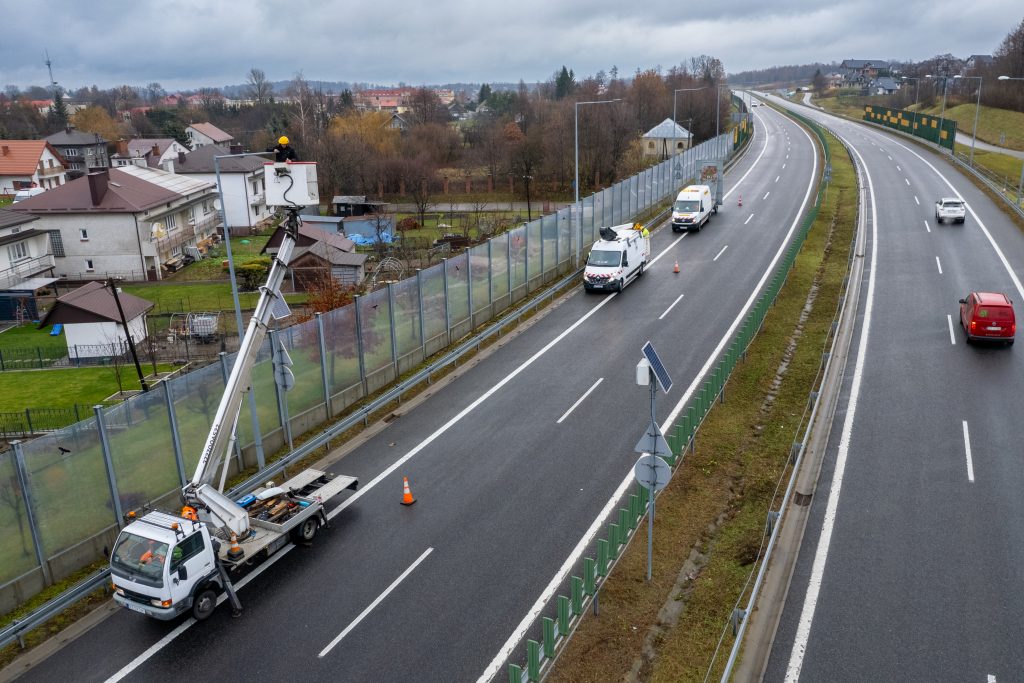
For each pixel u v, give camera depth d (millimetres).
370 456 21141
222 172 70312
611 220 46469
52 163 91750
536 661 11695
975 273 36312
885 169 70812
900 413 22203
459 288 29875
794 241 39625
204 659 13539
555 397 24484
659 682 12758
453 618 14375
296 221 17219
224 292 51188
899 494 18000
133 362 37844
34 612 14219
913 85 161750
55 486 15781
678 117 116250
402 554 16469
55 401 32719
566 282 37219
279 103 170625
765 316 30984
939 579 14875
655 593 15047
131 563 14109
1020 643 13070
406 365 26875
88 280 55469
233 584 15641
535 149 91812
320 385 22953
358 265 47281
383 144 104812
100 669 13422
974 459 19344
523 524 17453
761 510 17734
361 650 13609
